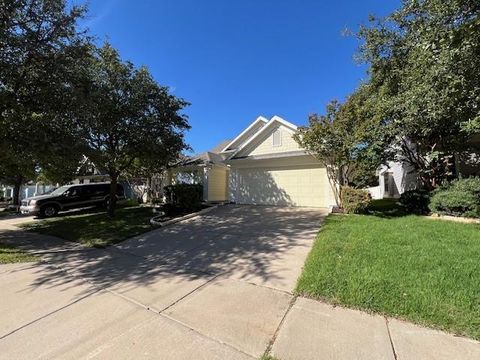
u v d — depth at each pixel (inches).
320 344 110.7
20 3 293.1
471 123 245.6
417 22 311.6
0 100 289.6
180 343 115.3
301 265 206.7
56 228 443.8
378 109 366.3
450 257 189.3
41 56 310.3
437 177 426.6
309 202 542.9
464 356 100.1
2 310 154.1
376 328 119.8
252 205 584.7
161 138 507.5
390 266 176.7
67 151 327.0
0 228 479.2
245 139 761.6
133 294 170.4
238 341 115.3
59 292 178.4
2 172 379.6
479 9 194.5
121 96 479.8
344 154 407.2
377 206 478.3
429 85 273.7
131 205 726.5
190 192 531.2
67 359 107.7
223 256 243.6
